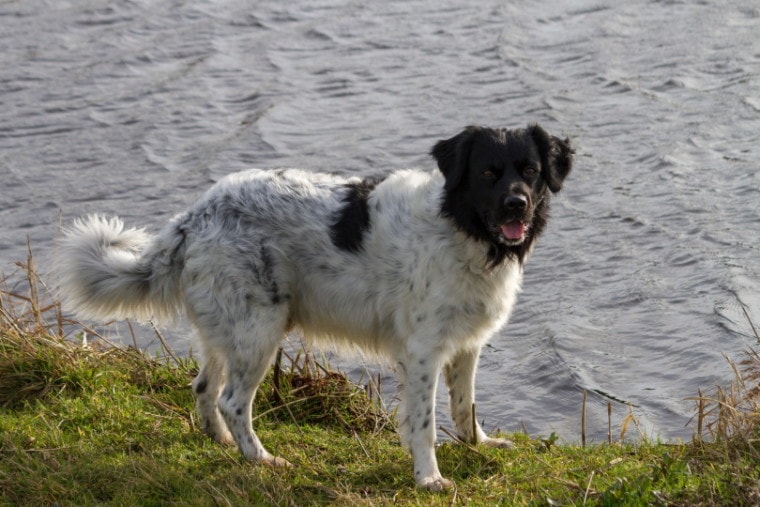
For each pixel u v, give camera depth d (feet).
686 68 82.58
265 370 31.30
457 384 32.91
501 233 29.22
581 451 31.63
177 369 37.73
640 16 97.25
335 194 31.55
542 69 84.53
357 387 36.99
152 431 32.27
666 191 62.08
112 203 63.87
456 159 29.73
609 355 45.16
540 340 46.91
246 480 28.58
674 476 26.25
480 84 82.07
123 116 78.18
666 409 40.32
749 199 60.18
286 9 103.71
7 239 58.59
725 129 70.79
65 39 95.45
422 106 77.82
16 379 34.73
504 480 29.22
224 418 31.19
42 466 28.63
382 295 30.91
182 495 27.55
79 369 35.35
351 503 27.32
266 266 30.91
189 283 31.01
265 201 31.19
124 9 103.65
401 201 30.83
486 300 30.40
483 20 98.43
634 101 76.69
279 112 77.66
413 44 92.48
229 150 71.26
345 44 93.04
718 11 96.84
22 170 68.90
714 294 49.80
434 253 29.91
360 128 74.13
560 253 55.52
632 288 51.16
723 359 43.78
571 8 101.35
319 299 31.73
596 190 62.90
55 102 81.10
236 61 89.61
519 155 29.66
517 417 40.83
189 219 31.30
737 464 26.16
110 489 27.86
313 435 33.73
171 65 89.04
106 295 31.53
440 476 29.76
